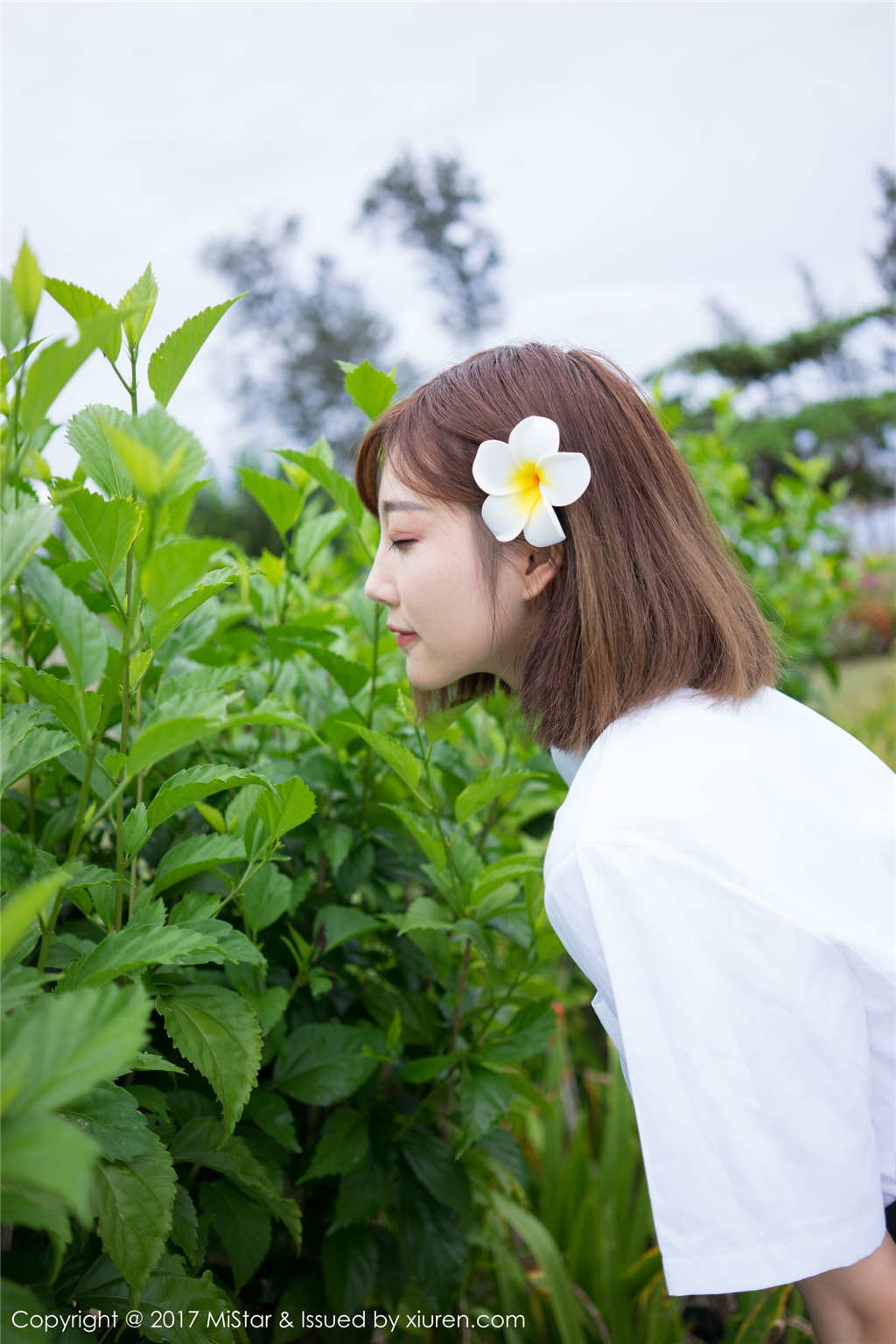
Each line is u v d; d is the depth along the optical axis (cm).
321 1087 107
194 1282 78
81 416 81
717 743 88
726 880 77
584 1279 172
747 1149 74
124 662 73
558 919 86
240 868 108
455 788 139
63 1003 52
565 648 98
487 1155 131
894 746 430
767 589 312
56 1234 55
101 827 100
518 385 101
